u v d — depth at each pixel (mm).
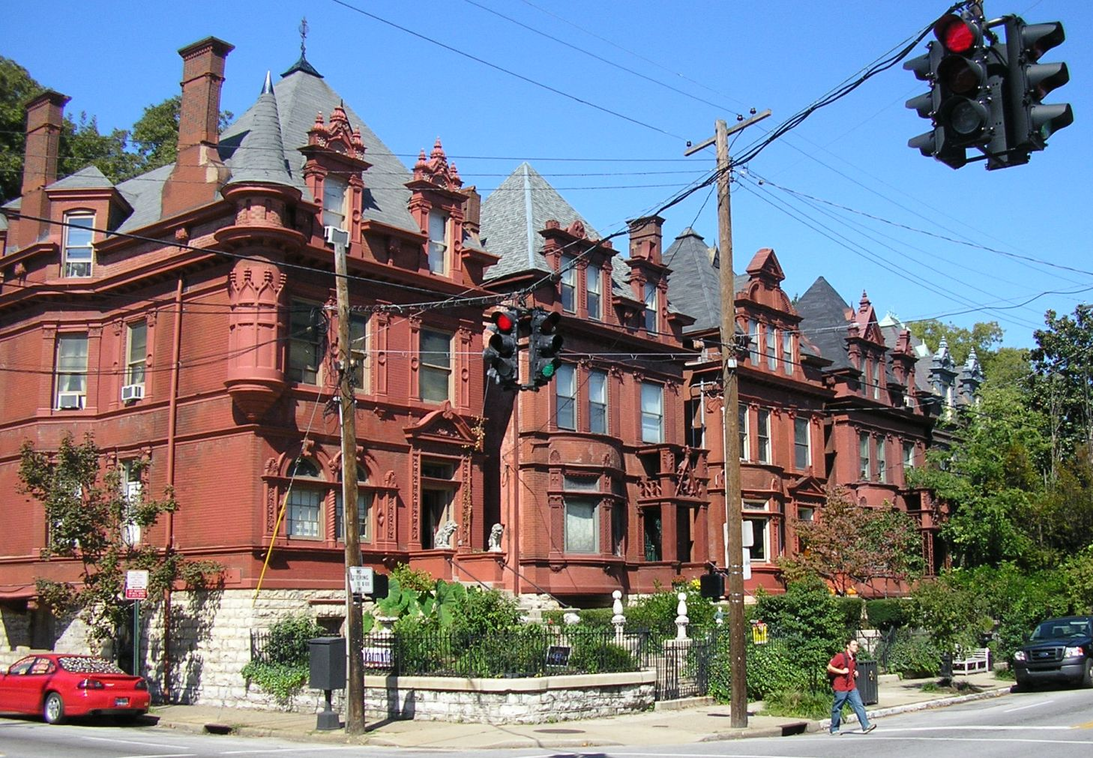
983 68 9836
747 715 23844
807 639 28375
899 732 21781
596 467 37219
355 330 31906
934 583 34062
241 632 27797
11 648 34375
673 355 40844
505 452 36438
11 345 34625
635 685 25312
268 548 28422
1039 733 20172
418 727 22734
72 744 19953
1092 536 49312
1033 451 54250
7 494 33906
